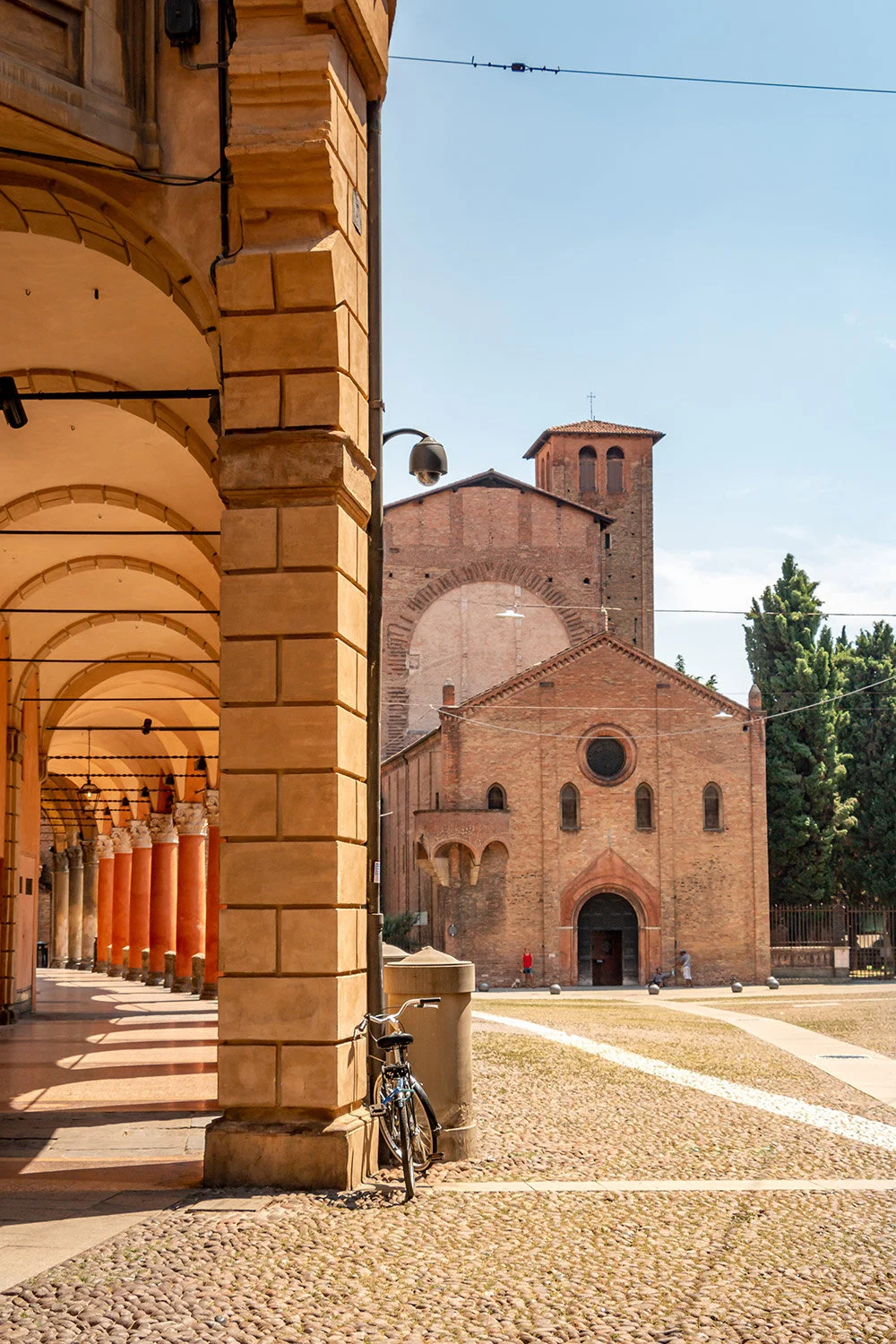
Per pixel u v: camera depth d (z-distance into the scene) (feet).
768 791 202.90
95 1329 20.76
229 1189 31.24
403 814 201.87
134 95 34.88
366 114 37.47
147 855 147.33
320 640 32.83
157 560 75.61
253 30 33.09
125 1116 45.14
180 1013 94.99
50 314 47.34
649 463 246.88
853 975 191.01
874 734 217.97
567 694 178.29
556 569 218.38
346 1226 27.71
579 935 177.68
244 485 33.14
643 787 179.52
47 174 35.47
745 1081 55.62
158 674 107.55
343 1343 20.39
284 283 32.99
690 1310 22.17
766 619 211.61
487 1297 22.81
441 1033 36.76
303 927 32.17
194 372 51.08
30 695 96.84
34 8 33.30
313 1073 31.96
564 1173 34.73
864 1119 45.21
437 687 213.46
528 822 175.11
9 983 86.84
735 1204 30.50
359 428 35.65
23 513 63.87
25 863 93.97
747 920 179.32
